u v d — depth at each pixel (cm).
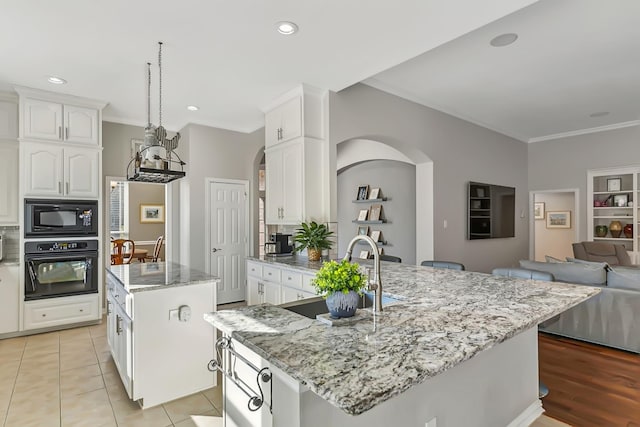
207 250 524
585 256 611
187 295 262
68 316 410
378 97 435
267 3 232
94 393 265
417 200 529
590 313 354
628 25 297
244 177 565
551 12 278
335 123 393
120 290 274
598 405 245
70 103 411
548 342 365
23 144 386
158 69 334
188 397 259
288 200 402
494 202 621
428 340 126
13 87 377
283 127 411
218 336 304
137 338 241
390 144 474
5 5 231
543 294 196
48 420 230
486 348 123
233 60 315
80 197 419
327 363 107
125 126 502
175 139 335
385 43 285
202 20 252
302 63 322
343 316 150
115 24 256
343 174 704
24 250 387
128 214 844
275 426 122
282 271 361
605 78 411
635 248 599
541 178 704
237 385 144
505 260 647
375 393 90
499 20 289
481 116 561
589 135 646
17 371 301
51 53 301
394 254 603
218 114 479
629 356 327
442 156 521
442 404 152
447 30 266
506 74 398
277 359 110
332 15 246
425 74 399
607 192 632
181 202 539
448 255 529
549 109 528
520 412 198
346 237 694
